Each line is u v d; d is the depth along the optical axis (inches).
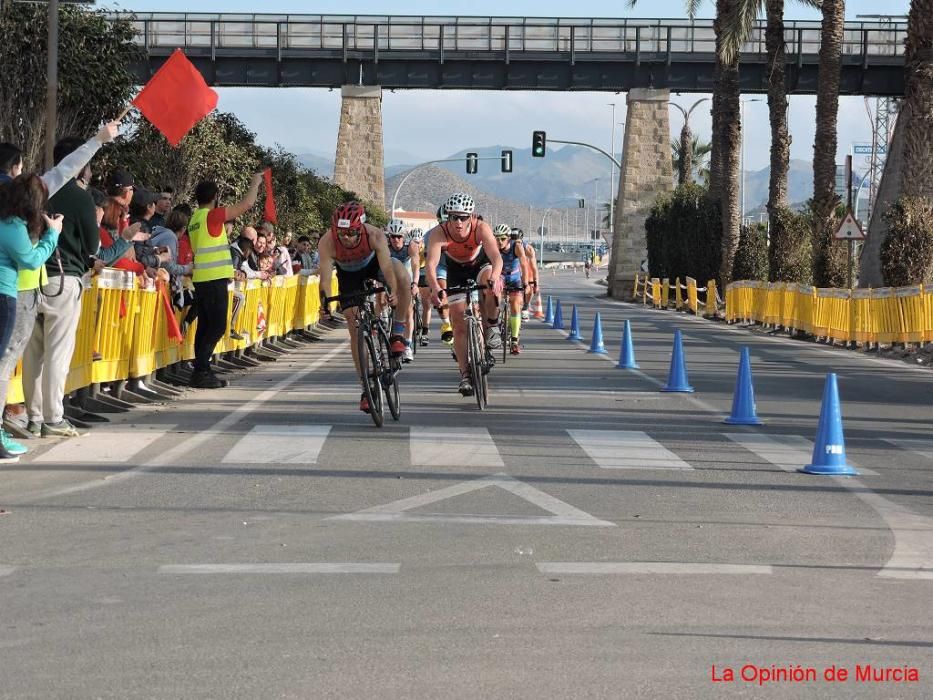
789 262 2546.8
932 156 1866.4
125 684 324.5
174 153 2050.9
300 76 3841.0
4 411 768.9
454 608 398.9
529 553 476.4
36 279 670.5
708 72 4003.4
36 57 1771.7
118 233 903.7
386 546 485.4
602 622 384.5
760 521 546.6
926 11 1872.5
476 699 316.2
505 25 3875.5
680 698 319.0
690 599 413.1
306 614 390.6
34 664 340.2
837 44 2495.1
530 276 1488.7
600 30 3934.5
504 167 4653.1
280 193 2716.5
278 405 946.1
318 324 2202.3
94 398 892.6
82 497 575.5
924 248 1814.7
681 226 3612.2
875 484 649.0
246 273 1376.7
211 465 664.4
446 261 971.9
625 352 1337.4
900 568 463.5
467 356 958.4
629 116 4192.9
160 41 3737.7
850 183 2824.8
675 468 683.4
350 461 685.3
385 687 323.9
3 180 685.9
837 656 354.3
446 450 729.6
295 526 520.1
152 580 430.6
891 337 1676.9
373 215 4055.1
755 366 1419.8
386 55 3841.0
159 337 1041.5
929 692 325.4
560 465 684.7
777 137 2795.3
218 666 339.3
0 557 462.0
